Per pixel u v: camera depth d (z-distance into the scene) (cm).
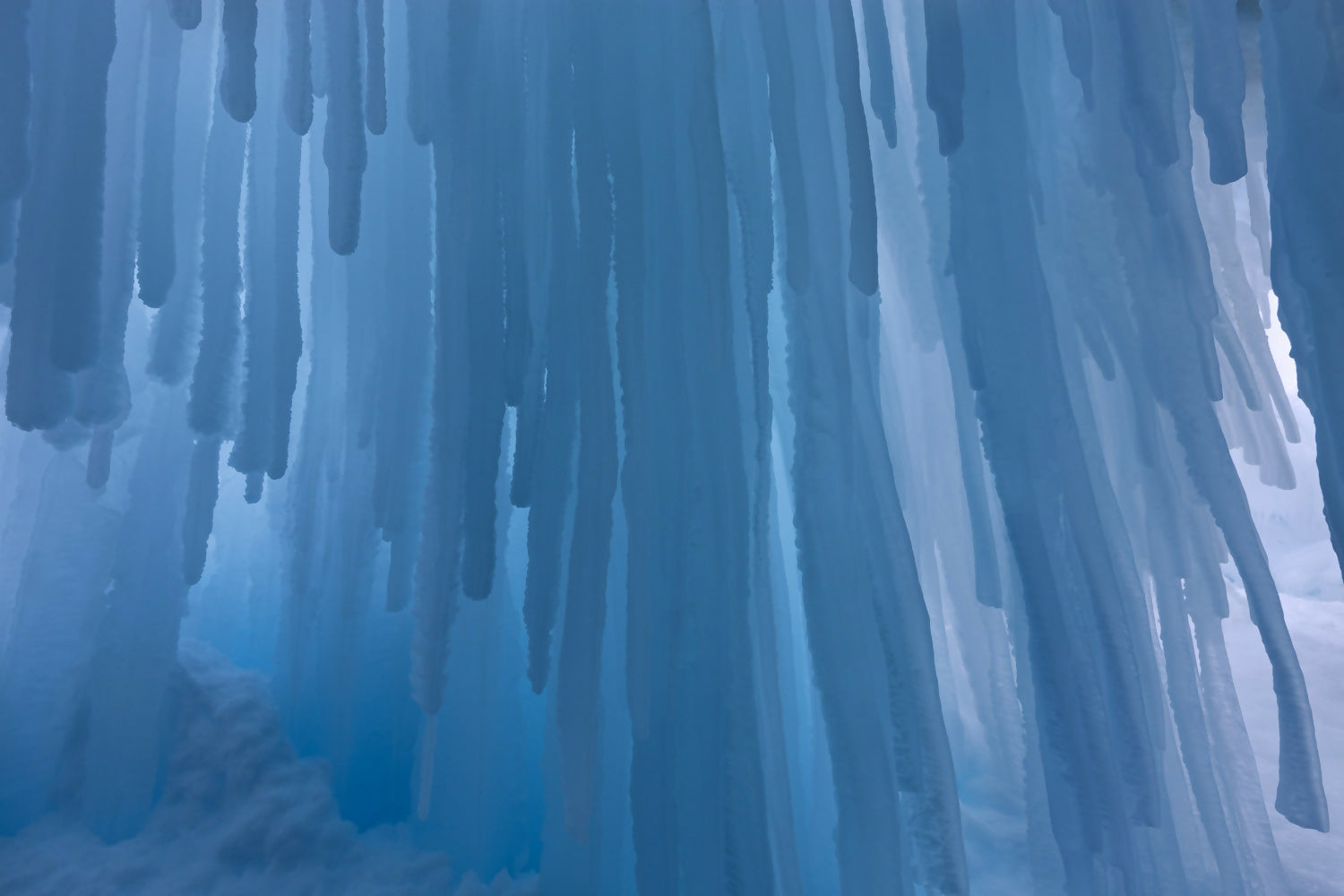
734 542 115
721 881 107
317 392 145
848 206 133
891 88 118
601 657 116
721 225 115
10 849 120
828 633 113
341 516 141
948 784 110
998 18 127
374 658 143
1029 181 126
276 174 126
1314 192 124
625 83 120
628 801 123
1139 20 122
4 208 116
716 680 113
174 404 139
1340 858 122
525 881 120
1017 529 115
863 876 106
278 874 115
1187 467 125
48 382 112
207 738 132
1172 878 113
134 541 134
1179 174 130
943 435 149
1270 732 165
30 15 115
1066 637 111
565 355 119
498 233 122
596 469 113
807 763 135
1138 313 130
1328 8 123
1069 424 119
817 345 121
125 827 124
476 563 115
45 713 132
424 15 125
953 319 128
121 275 121
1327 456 122
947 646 150
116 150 122
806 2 126
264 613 163
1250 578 118
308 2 117
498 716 133
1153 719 120
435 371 124
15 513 143
